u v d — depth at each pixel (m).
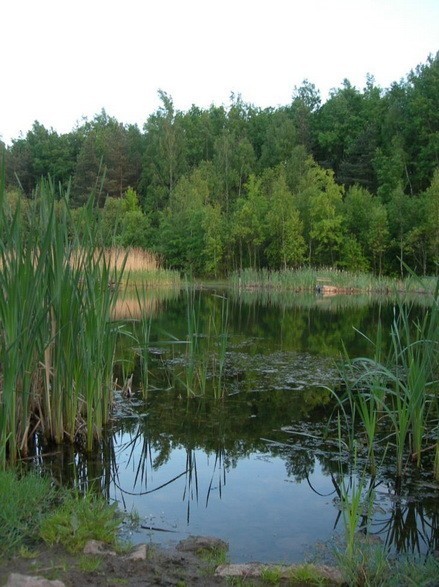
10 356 4.20
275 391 7.11
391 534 3.68
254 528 3.72
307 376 7.88
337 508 4.04
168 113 60.03
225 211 48.47
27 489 3.62
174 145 58.56
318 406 6.50
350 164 54.41
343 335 11.96
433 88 49.94
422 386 4.60
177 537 3.55
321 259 37.50
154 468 4.77
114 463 4.85
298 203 39.34
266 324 13.95
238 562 3.23
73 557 2.96
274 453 5.11
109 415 6.13
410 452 5.03
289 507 4.05
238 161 58.78
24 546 3.02
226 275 38.34
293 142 63.03
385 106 61.34
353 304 20.72
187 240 38.62
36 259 5.16
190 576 2.93
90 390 5.07
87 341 5.12
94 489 4.30
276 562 3.23
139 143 66.94
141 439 5.44
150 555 3.15
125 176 59.84
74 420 5.24
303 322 14.47
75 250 5.38
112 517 3.70
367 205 38.09
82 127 72.56
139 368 8.48
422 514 3.95
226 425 5.84
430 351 4.62
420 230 32.28
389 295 26.14
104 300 5.33
